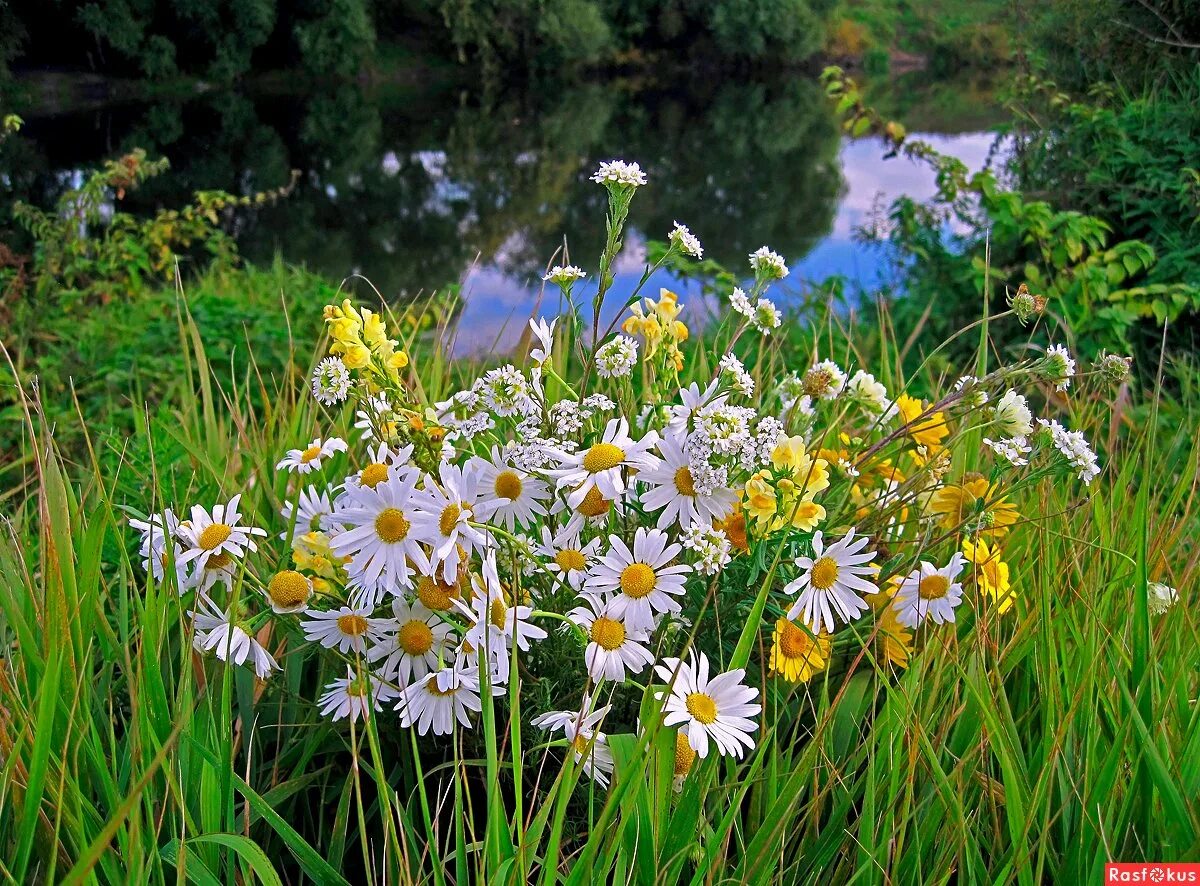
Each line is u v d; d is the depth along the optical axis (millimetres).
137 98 6910
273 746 484
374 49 8555
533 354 473
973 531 478
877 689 448
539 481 436
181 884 344
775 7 9219
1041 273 1218
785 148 5121
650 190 3877
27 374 1040
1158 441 827
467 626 417
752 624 398
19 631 414
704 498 422
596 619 403
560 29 8820
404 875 369
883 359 704
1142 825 407
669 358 514
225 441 693
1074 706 404
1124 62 1558
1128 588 497
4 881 353
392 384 472
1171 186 1207
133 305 1475
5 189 2500
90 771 408
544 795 439
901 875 399
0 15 5020
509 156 5098
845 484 498
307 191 3936
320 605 459
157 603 426
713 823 421
